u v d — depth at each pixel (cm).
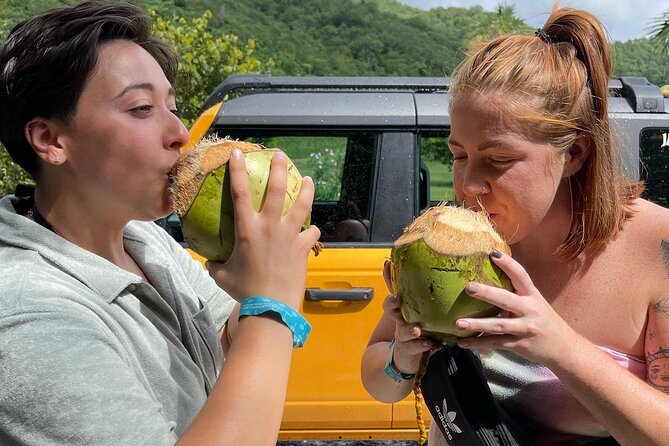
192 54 933
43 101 148
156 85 156
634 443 153
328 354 406
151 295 162
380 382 202
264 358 137
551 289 183
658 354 168
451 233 153
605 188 170
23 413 124
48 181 159
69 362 127
